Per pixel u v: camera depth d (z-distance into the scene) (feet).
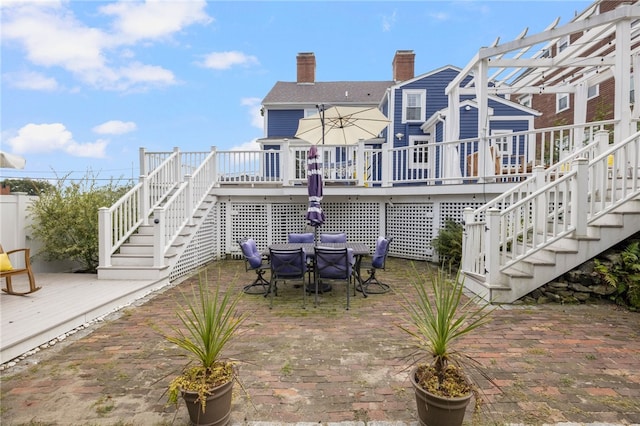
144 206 21.18
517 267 15.89
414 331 11.71
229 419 6.90
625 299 14.03
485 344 10.42
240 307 14.58
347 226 26.81
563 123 34.76
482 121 21.93
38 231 19.49
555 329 11.60
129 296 15.20
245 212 26.66
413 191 24.14
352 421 6.96
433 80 45.19
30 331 10.55
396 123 45.34
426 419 6.46
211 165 25.89
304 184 26.61
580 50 23.30
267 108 51.08
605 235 14.32
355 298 16.02
